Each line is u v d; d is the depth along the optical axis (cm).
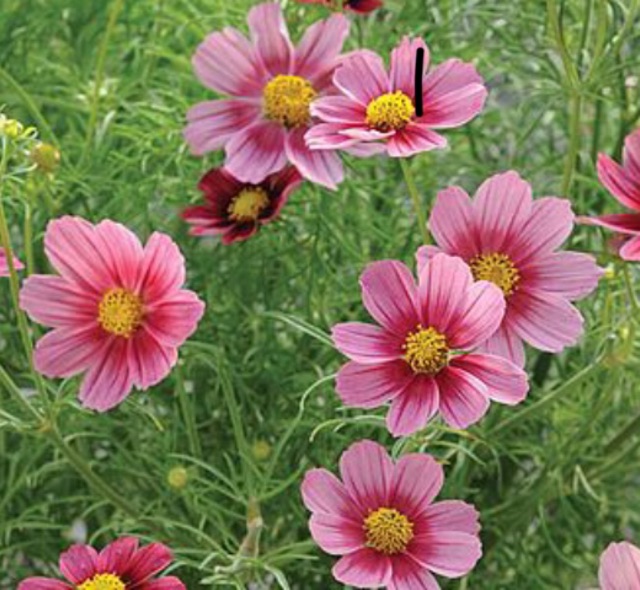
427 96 80
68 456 82
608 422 99
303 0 90
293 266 96
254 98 89
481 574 96
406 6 98
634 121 96
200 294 96
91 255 77
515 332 76
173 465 89
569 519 96
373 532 75
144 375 77
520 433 96
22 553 99
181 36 102
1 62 103
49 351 78
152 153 95
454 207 77
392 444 91
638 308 82
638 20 98
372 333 75
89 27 104
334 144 78
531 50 100
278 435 94
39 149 86
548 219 77
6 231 78
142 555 78
